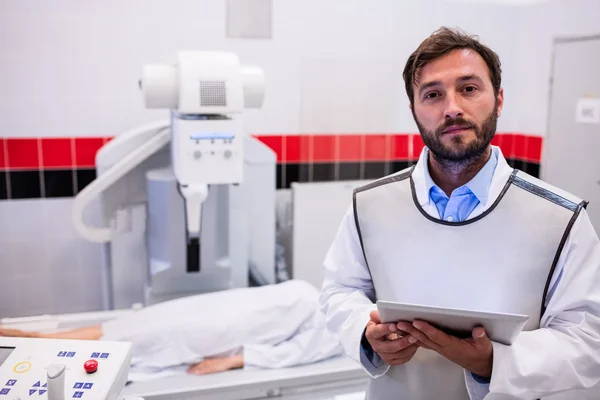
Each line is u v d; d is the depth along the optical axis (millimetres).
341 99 3221
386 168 3377
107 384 1076
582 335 1139
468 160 1182
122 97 2912
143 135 2428
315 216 3242
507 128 3498
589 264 1170
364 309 1289
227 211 2404
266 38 3049
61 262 2992
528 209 1209
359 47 3199
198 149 1959
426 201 1283
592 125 2848
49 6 2736
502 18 3379
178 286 2402
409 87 1250
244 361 1945
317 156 3242
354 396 1874
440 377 1284
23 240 2920
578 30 2928
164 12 2889
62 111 2848
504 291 1205
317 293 2182
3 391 1050
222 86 1935
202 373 1903
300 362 1980
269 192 2764
